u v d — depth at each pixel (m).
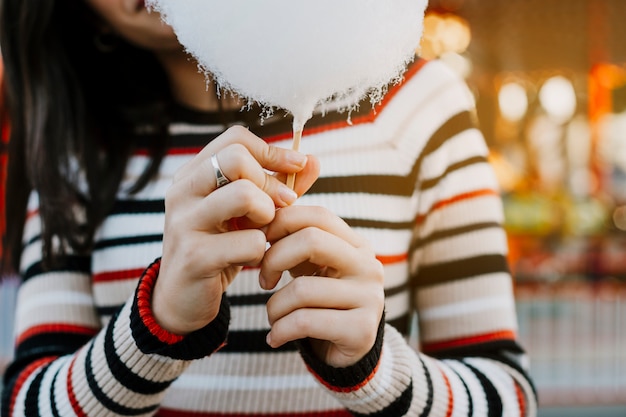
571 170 4.20
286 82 0.49
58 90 0.72
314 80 0.49
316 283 0.51
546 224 3.64
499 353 0.67
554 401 2.46
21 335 0.71
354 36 0.48
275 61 0.48
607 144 4.18
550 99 4.05
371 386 0.53
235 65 0.49
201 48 0.49
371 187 0.68
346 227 0.52
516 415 0.61
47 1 0.70
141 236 0.68
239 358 0.66
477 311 0.68
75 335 0.70
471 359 0.66
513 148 4.16
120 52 0.71
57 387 0.58
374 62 0.49
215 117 0.70
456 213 0.70
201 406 0.67
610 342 2.70
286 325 0.51
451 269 0.70
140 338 0.53
